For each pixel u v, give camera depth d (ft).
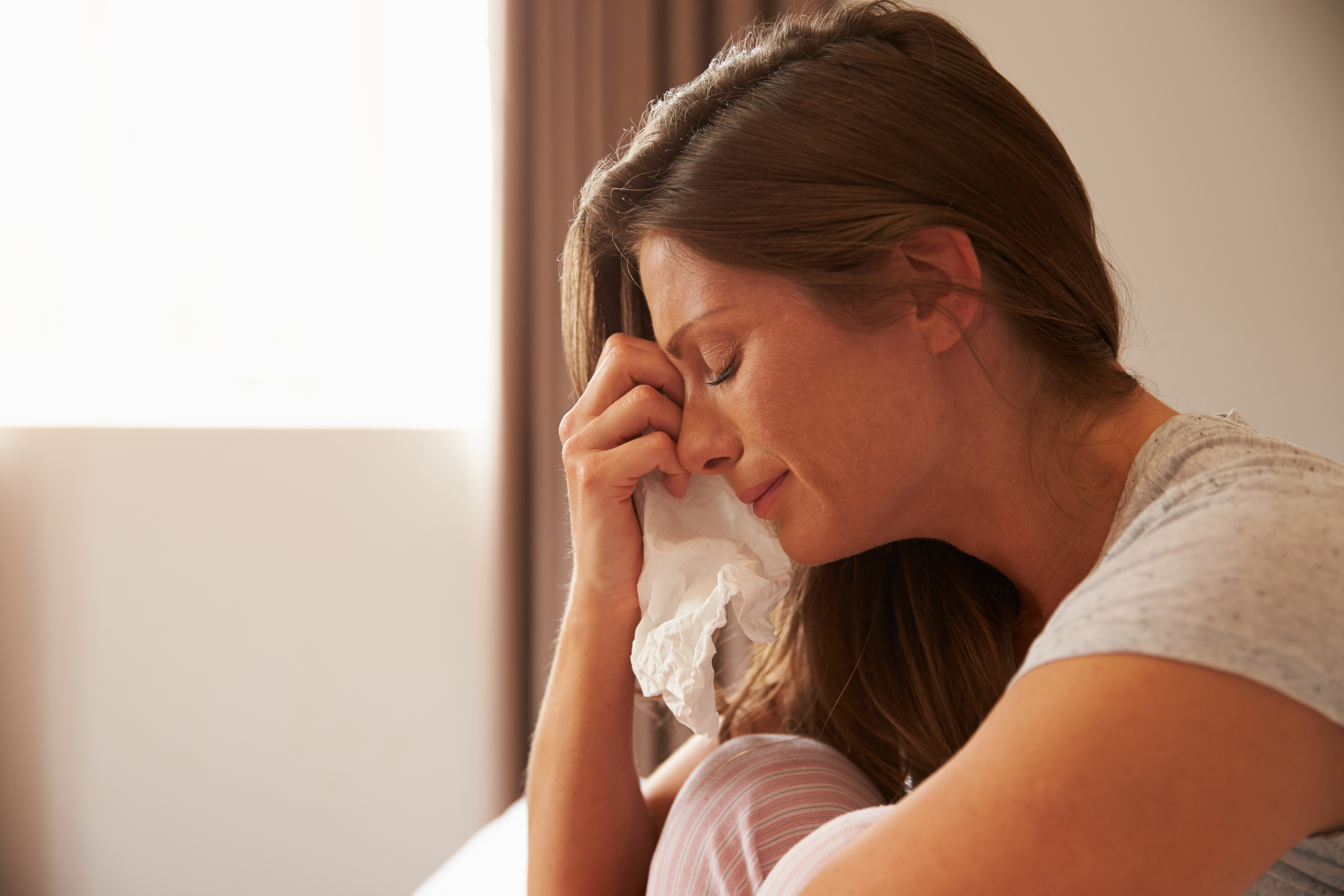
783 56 2.04
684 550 2.34
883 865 1.26
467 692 6.26
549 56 5.61
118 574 6.47
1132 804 1.12
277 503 6.37
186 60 6.59
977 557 2.39
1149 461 1.74
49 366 6.58
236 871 6.44
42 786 6.54
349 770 6.37
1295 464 1.49
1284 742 1.13
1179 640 1.17
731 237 1.86
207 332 6.65
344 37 6.57
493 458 5.86
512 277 5.70
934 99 1.87
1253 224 5.29
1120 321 2.10
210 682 6.43
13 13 6.53
